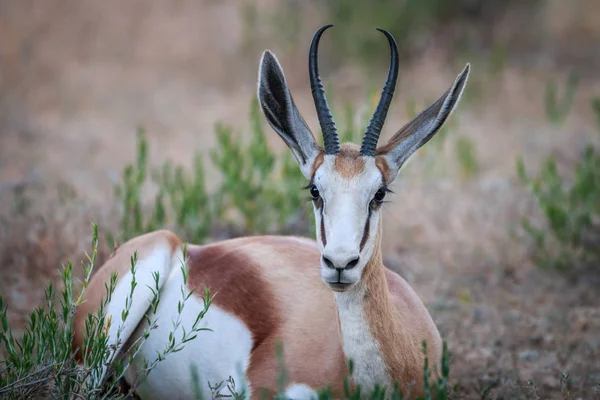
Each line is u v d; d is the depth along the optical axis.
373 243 10.14
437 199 22.42
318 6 38.53
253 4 39.75
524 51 37.94
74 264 16.64
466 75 10.64
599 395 12.83
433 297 17.19
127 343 11.92
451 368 14.11
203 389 11.52
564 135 28.17
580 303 16.84
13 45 38.69
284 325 11.18
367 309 10.27
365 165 10.26
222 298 11.59
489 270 18.50
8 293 15.98
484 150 27.05
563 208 18.64
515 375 13.66
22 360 10.70
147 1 44.66
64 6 43.53
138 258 11.98
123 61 39.16
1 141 28.67
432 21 37.09
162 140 29.44
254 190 18.11
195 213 17.70
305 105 32.69
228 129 18.91
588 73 35.34
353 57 36.22
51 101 33.78
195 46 40.44
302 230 18.09
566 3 42.59
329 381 10.57
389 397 10.35
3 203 20.91
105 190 22.91
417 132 10.66
